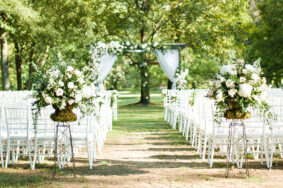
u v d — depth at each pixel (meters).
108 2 20.69
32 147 6.82
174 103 12.52
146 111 19.47
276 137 6.00
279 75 23.77
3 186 4.78
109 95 11.74
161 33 23.22
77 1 17.73
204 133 7.30
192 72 24.28
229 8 21.78
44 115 6.67
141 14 21.97
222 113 5.62
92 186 4.77
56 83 5.37
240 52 21.98
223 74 5.43
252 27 22.80
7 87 17.00
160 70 26.61
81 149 8.18
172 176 5.33
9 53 26.59
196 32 21.39
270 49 22.27
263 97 5.30
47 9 18.00
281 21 23.27
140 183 4.90
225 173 5.53
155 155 7.23
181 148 8.07
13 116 6.20
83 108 5.59
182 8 21.36
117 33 23.73
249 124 6.86
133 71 31.44
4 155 7.31
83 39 17.84
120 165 6.24
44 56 20.55
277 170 5.75
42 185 4.84
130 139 9.50
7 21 16.19
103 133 9.09
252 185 4.76
